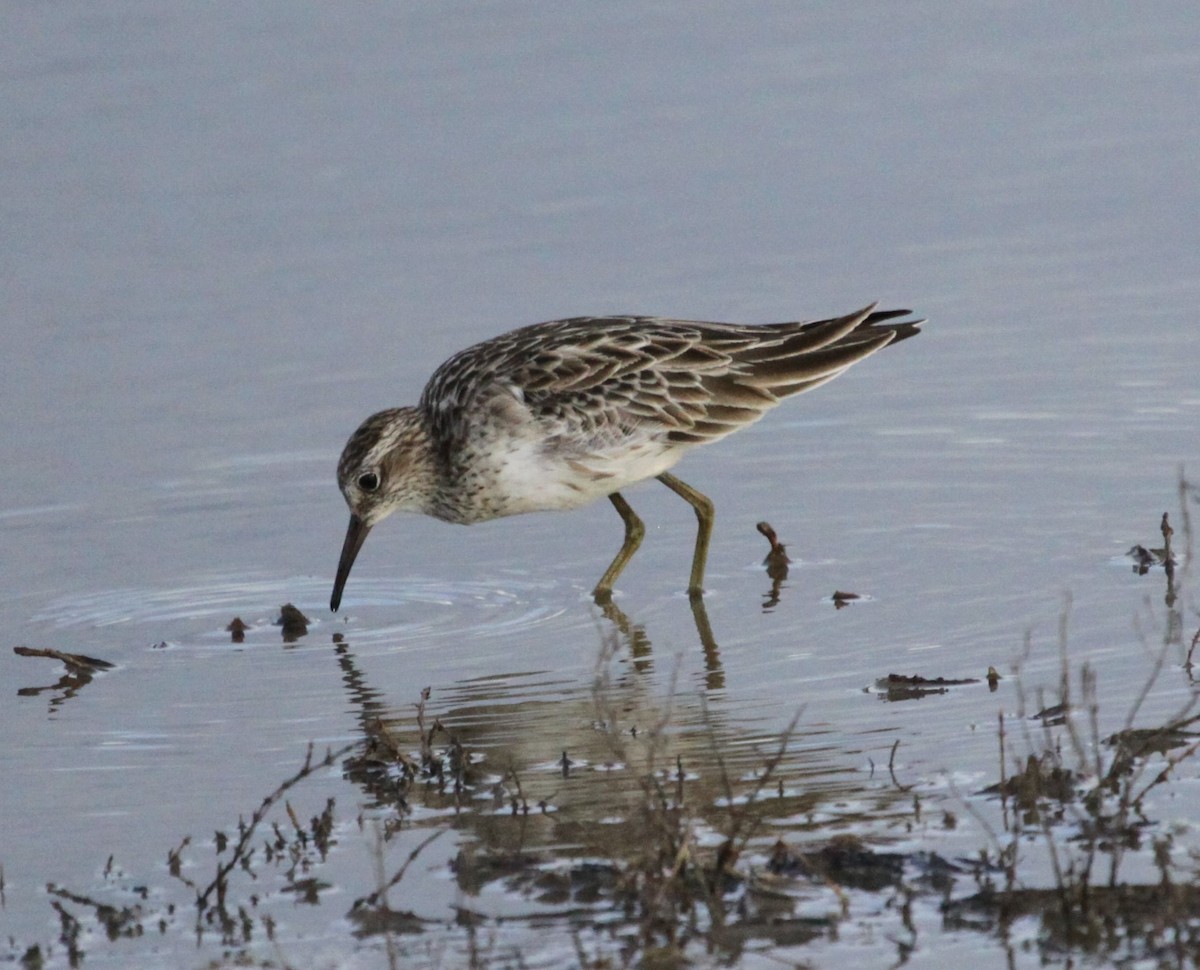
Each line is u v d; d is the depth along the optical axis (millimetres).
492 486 14062
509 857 9383
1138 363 18016
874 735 10805
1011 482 15695
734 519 15438
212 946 8719
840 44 25859
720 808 9867
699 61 25406
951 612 12953
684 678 12070
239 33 25984
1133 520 14609
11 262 21297
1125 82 24578
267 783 10625
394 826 9914
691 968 8234
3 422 17875
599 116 24078
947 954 8234
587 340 14125
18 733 11594
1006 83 24688
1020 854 9086
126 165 23172
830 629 12812
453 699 11930
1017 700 11180
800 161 23016
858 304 19641
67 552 15242
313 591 14375
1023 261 20516
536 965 8328
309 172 23031
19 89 24578
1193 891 8508
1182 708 10789
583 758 10773
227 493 16375
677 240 21312
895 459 16438
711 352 14172
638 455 14016
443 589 14336
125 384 18641
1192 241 20672
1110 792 9633
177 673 12680
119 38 25719
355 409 17922
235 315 20062
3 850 9867
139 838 9961
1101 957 8125
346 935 8750
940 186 22297
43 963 8656
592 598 13961
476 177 22875
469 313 19828
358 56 25469
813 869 8969
